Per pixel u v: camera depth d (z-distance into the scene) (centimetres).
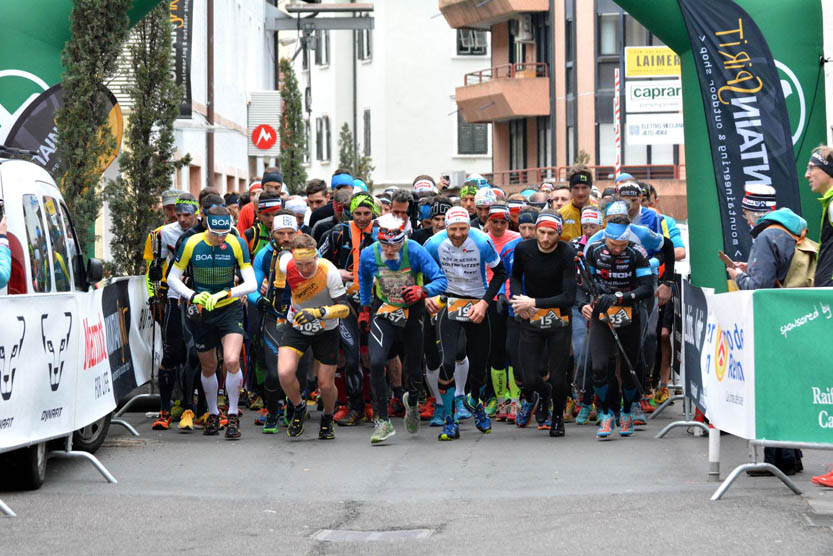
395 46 9362
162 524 1212
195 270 1825
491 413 2102
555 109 7350
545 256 1778
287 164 5559
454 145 9406
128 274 2398
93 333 1576
